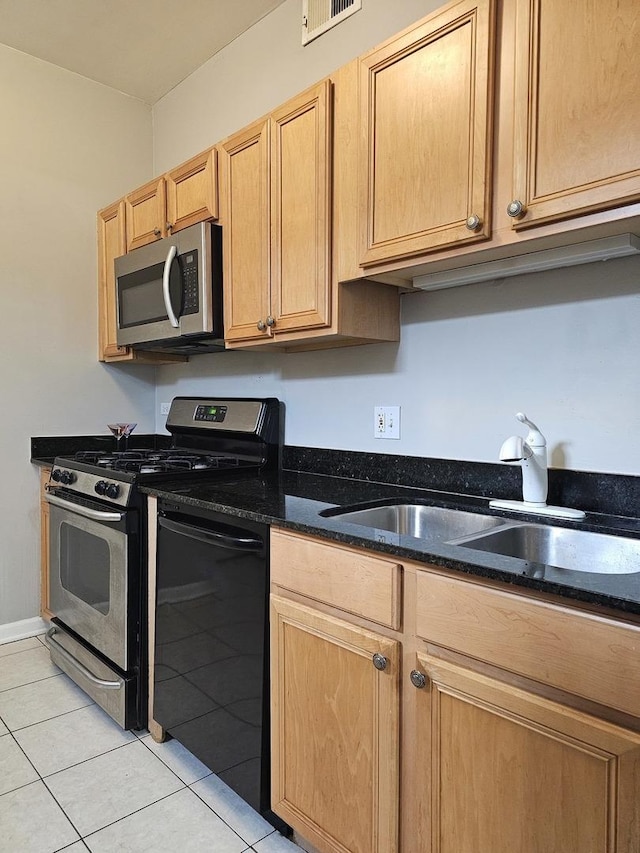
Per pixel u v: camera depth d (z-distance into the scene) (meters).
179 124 2.88
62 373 2.78
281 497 1.61
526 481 1.44
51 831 1.43
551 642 0.86
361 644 1.15
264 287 1.84
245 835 1.43
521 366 1.55
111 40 2.50
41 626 2.71
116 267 2.63
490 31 1.20
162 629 1.76
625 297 1.35
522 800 0.91
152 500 1.81
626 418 1.35
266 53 2.35
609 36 1.03
